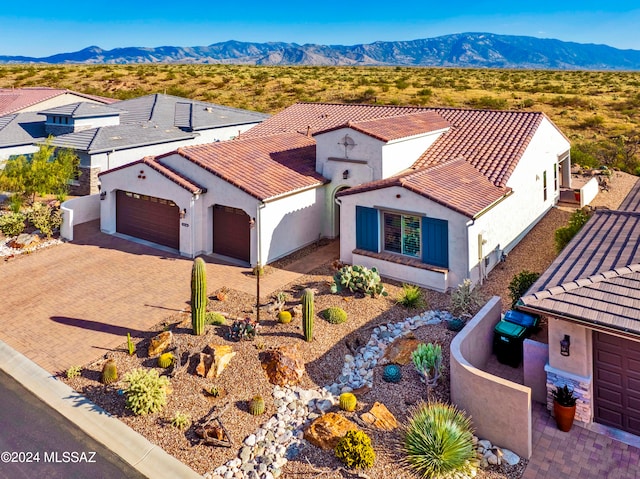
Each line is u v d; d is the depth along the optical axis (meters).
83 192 33.38
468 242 18.62
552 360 11.98
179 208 23.84
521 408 10.73
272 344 15.10
